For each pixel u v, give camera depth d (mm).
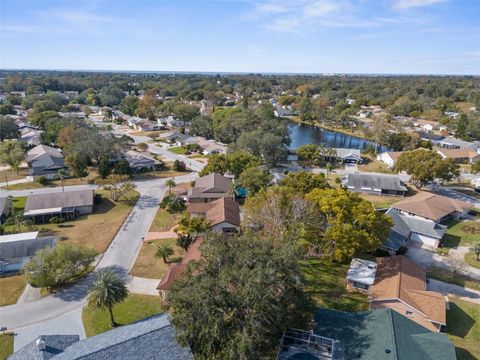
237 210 62875
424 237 56531
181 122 164000
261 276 28500
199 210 63281
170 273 41750
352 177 81812
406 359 27484
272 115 143000
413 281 40844
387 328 30438
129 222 63344
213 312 27141
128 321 37500
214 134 132375
